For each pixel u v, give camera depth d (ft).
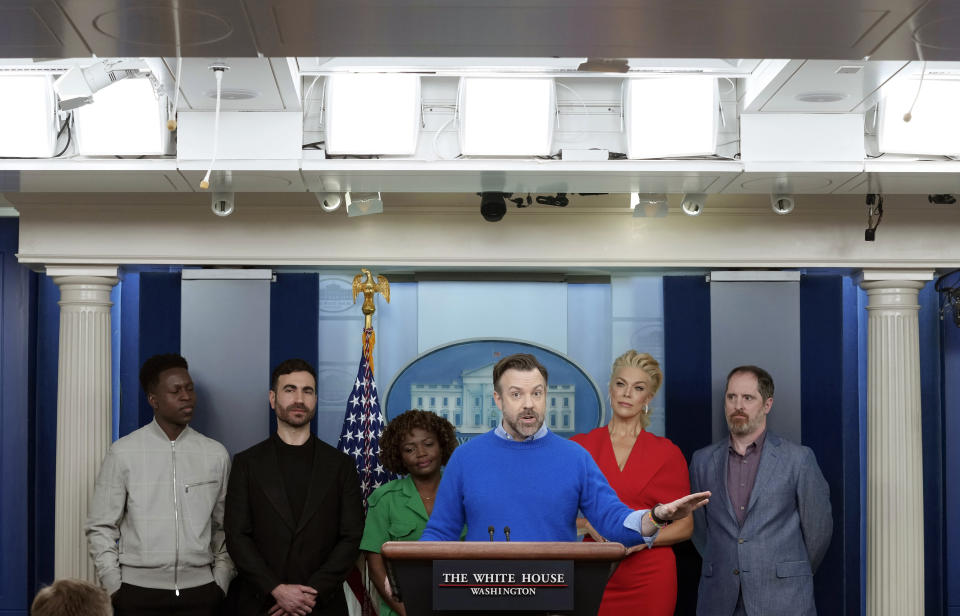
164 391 15.84
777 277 17.94
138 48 10.12
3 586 19.44
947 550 19.95
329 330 18.66
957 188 15.56
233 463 15.69
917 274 17.74
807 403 18.04
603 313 18.75
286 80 12.79
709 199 17.61
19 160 14.33
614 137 14.60
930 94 13.98
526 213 17.62
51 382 20.07
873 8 9.09
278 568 15.16
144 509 15.56
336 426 18.60
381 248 17.54
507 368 11.00
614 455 16.07
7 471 19.58
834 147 14.40
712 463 16.14
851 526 20.16
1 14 9.19
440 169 14.43
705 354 18.13
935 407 20.30
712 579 15.79
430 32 9.75
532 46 10.21
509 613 8.45
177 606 15.42
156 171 14.47
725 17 9.34
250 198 17.43
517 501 10.96
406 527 15.53
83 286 17.40
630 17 9.36
